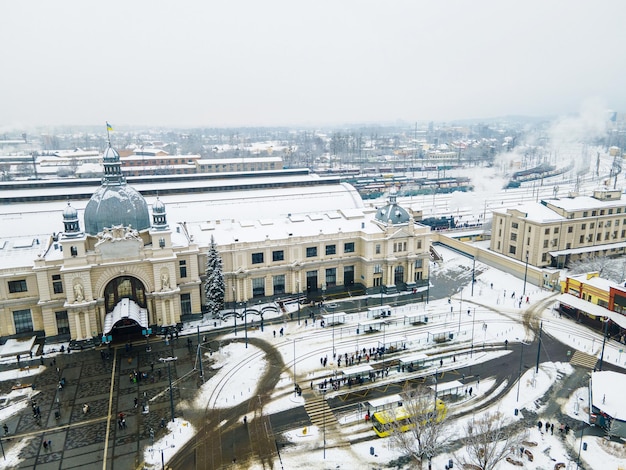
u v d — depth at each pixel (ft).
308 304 374.84
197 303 347.56
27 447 217.15
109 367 285.64
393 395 249.75
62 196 421.59
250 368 283.18
